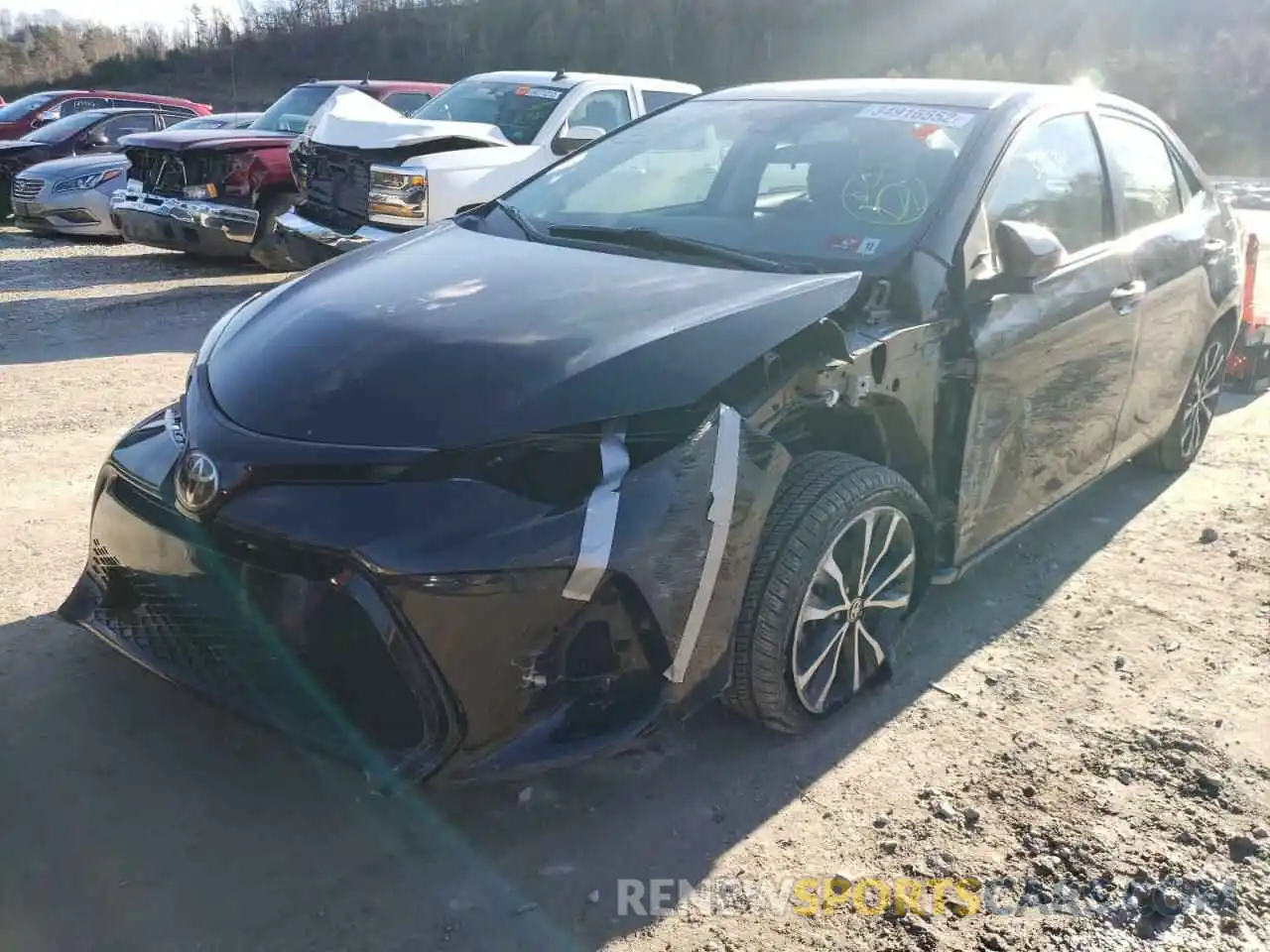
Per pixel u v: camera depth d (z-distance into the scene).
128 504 2.73
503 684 2.33
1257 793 2.88
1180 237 4.47
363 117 8.33
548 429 2.39
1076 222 3.86
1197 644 3.64
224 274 10.50
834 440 3.23
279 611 2.38
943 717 3.18
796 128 3.82
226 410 2.58
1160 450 5.05
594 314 2.72
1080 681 3.39
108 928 2.30
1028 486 3.68
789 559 2.77
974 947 2.35
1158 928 2.43
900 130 3.65
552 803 2.76
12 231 13.27
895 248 3.20
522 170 8.11
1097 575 4.14
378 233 7.77
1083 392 3.84
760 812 2.75
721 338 2.61
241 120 13.47
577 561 2.32
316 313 2.86
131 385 6.27
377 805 2.72
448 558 2.26
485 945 2.31
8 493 4.50
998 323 3.28
